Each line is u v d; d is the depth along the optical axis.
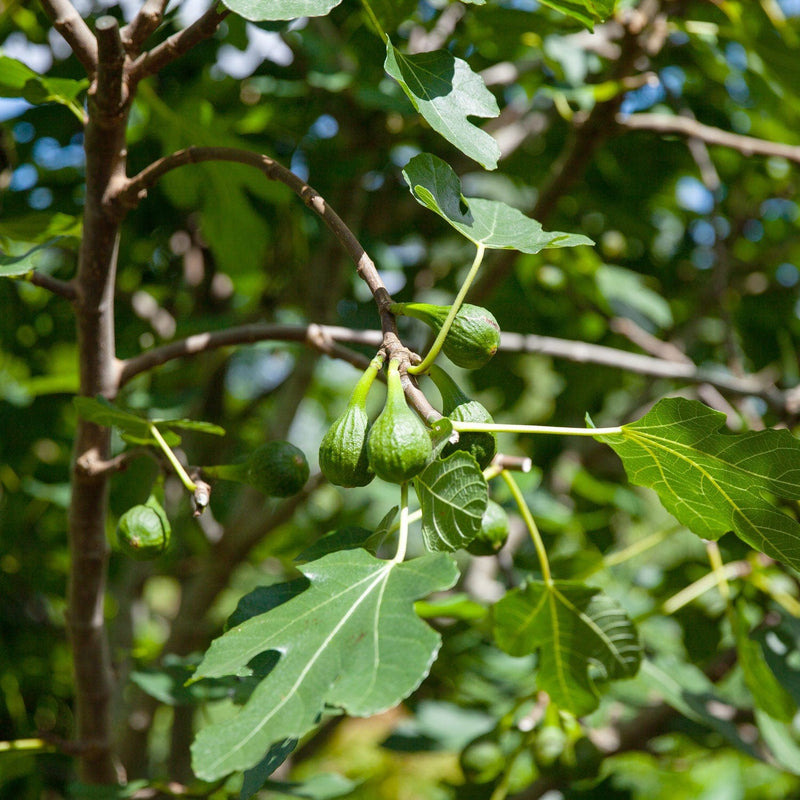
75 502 1.20
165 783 1.27
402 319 2.20
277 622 0.98
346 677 0.94
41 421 2.08
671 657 1.48
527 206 2.57
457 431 1.00
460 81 1.04
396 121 1.94
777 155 1.67
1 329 2.08
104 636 1.27
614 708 1.92
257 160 1.08
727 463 1.04
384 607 0.96
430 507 1.00
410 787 3.22
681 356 2.11
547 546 2.14
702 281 2.54
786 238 2.56
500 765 1.56
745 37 1.72
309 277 2.05
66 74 1.73
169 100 1.83
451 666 1.87
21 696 2.23
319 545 1.07
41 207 1.89
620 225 2.34
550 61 1.71
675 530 1.60
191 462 2.23
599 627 1.20
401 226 2.28
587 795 1.75
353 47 1.70
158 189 2.06
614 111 1.64
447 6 1.85
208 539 2.13
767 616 1.49
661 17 1.75
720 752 2.22
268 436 2.03
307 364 2.04
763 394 1.66
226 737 0.93
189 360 2.26
